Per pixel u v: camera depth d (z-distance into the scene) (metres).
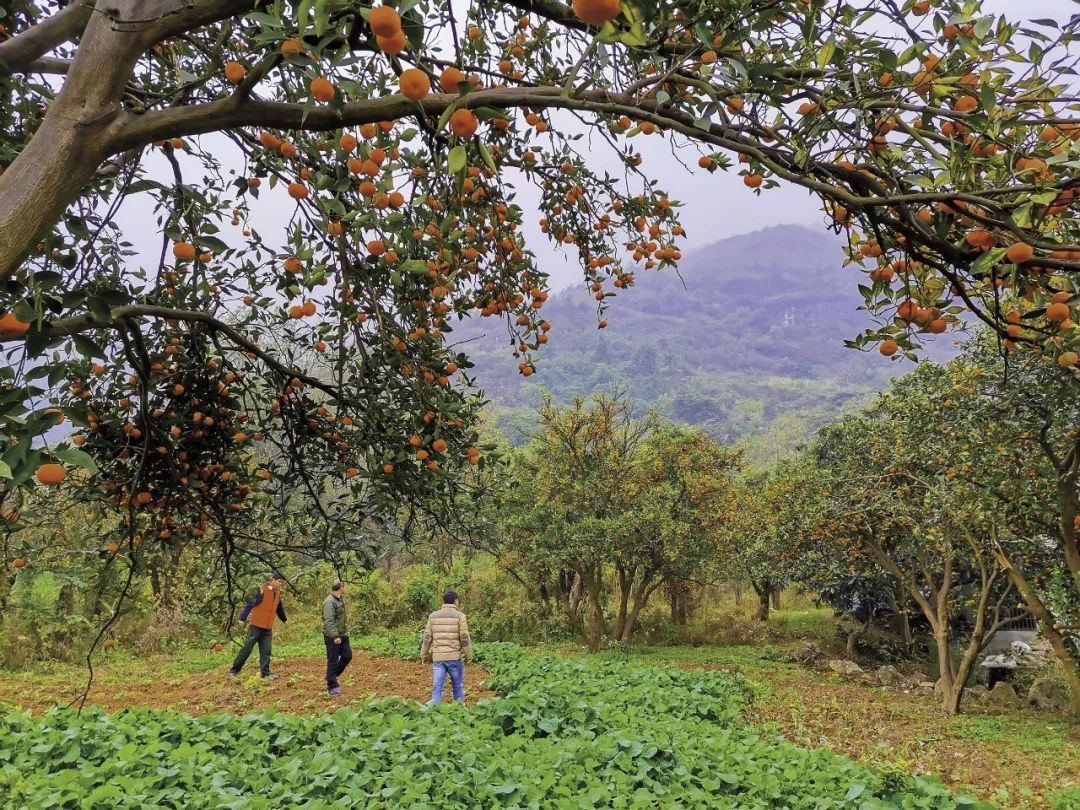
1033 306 2.28
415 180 3.19
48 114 1.83
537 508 15.14
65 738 5.34
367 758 5.23
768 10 2.03
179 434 3.62
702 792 5.16
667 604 21.50
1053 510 8.73
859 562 13.97
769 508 14.52
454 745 5.62
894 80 2.08
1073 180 1.73
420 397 3.42
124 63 1.85
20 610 12.00
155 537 3.64
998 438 8.55
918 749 8.60
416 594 18.69
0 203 1.74
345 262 3.22
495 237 3.60
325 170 2.79
